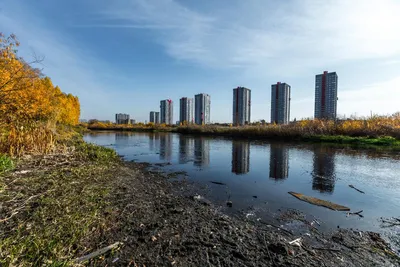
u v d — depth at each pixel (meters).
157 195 4.64
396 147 12.52
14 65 6.05
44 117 10.03
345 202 4.42
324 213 3.85
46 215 2.93
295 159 9.55
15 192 3.58
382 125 15.23
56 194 3.79
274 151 12.17
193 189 5.34
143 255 2.33
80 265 2.02
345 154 10.53
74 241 2.40
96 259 2.17
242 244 2.69
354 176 6.52
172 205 4.01
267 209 4.04
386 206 4.19
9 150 6.21
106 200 3.90
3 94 5.86
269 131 21.44
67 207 3.25
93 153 8.85
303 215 3.75
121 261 2.19
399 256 2.51
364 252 2.59
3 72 5.81
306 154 10.79
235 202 4.43
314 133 17.88
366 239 2.92
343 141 15.38
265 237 2.90
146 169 7.88
